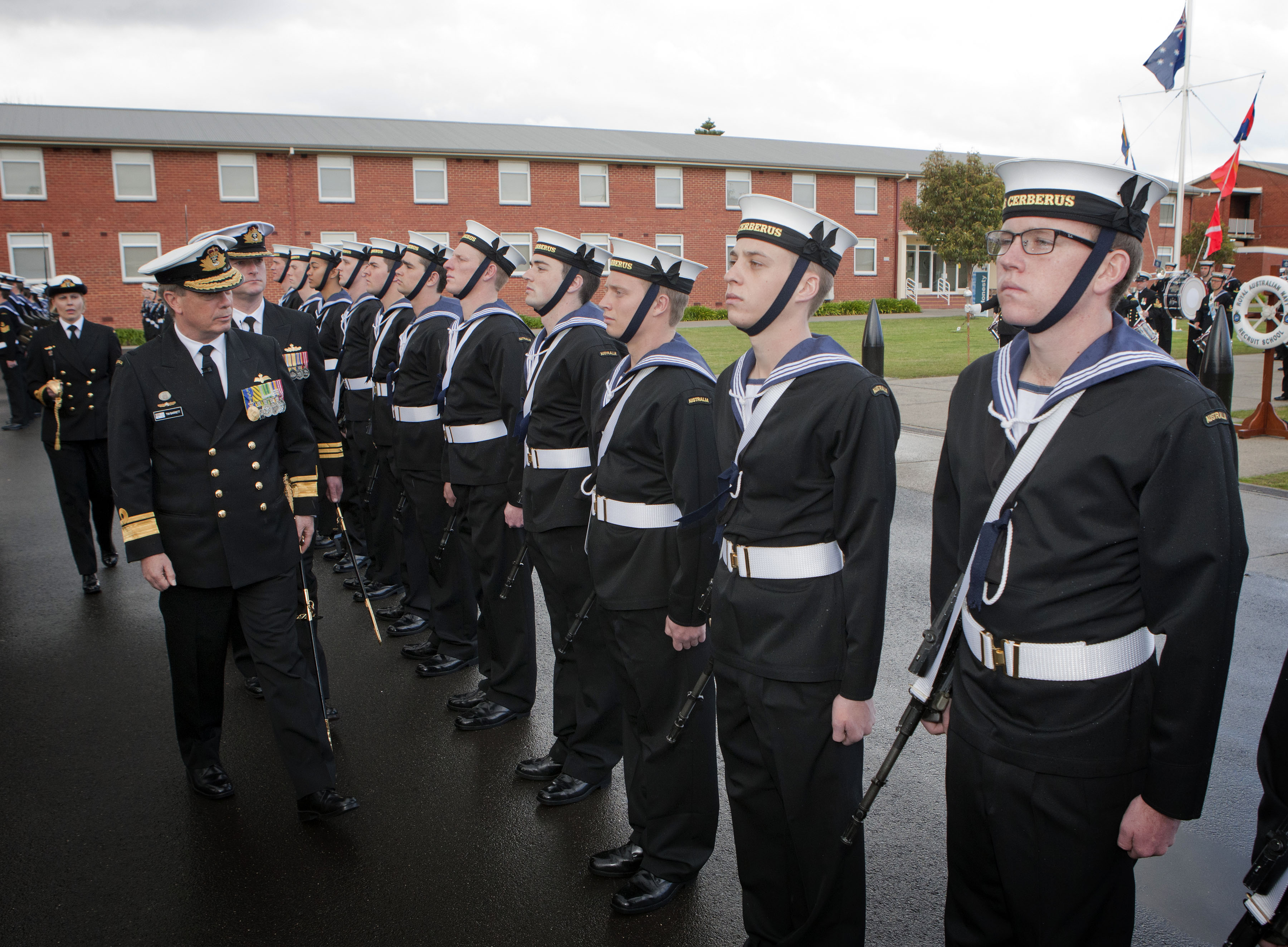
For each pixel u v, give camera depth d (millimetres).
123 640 5605
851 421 2236
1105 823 1854
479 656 4539
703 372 2959
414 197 30875
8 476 10867
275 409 3600
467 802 3721
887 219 37812
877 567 2240
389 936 2916
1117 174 1784
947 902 2156
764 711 2402
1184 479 1708
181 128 29844
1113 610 1814
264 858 3365
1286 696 2348
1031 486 1853
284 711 3545
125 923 3008
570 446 3619
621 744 3783
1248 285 10219
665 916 2994
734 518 2479
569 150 32781
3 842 3480
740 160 34812
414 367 4906
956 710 2033
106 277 28047
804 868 2471
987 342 22625
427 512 4965
